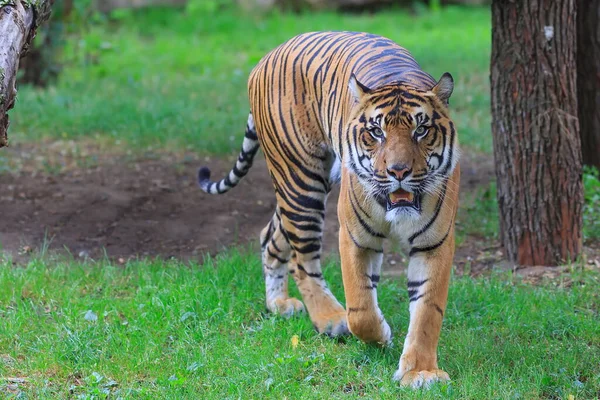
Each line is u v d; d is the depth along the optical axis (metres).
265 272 10.02
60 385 7.92
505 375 7.98
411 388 7.67
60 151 16.47
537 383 7.75
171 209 13.75
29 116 18.42
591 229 12.27
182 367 8.22
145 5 32.94
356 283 8.20
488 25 30.77
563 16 10.84
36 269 10.62
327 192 9.42
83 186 14.66
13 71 7.00
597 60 13.33
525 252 11.32
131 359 8.30
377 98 7.48
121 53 26.42
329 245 12.38
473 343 8.67
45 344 8.59
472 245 12.23
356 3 33.75
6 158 15.80
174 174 15.37
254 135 10.39
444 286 7.92
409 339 7.99
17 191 14.28
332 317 9.15
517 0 10.82
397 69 8.20
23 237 12.38
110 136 17.36
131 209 13.72
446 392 7.55
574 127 11.09
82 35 26.48
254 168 15.90
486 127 17.47
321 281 9.47
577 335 8.98
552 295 10.00
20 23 7.40
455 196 7.89
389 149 7.27
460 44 26.34
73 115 18.42
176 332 9.06
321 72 8.91
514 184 11.27
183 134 17.27
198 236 12.68
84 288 10.39
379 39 8.97
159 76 23.17
